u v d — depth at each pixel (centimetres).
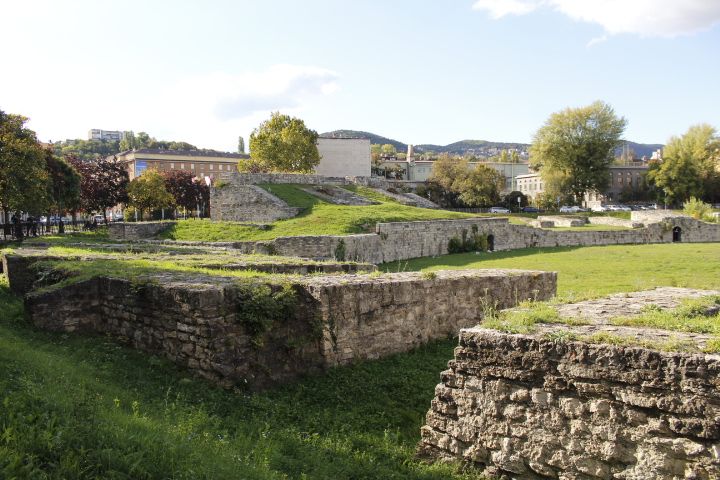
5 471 401
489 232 4438
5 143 3062
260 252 2625
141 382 801
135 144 17362
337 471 598
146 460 473
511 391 581
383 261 3375
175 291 862
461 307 1227
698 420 473
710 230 5547
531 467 559
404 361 1021
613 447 514
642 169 12388
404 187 8231
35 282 1212
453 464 607
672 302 784
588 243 4994
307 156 7388
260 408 771
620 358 515
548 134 8144
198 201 7144
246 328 855
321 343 931
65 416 523
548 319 636
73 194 4500
